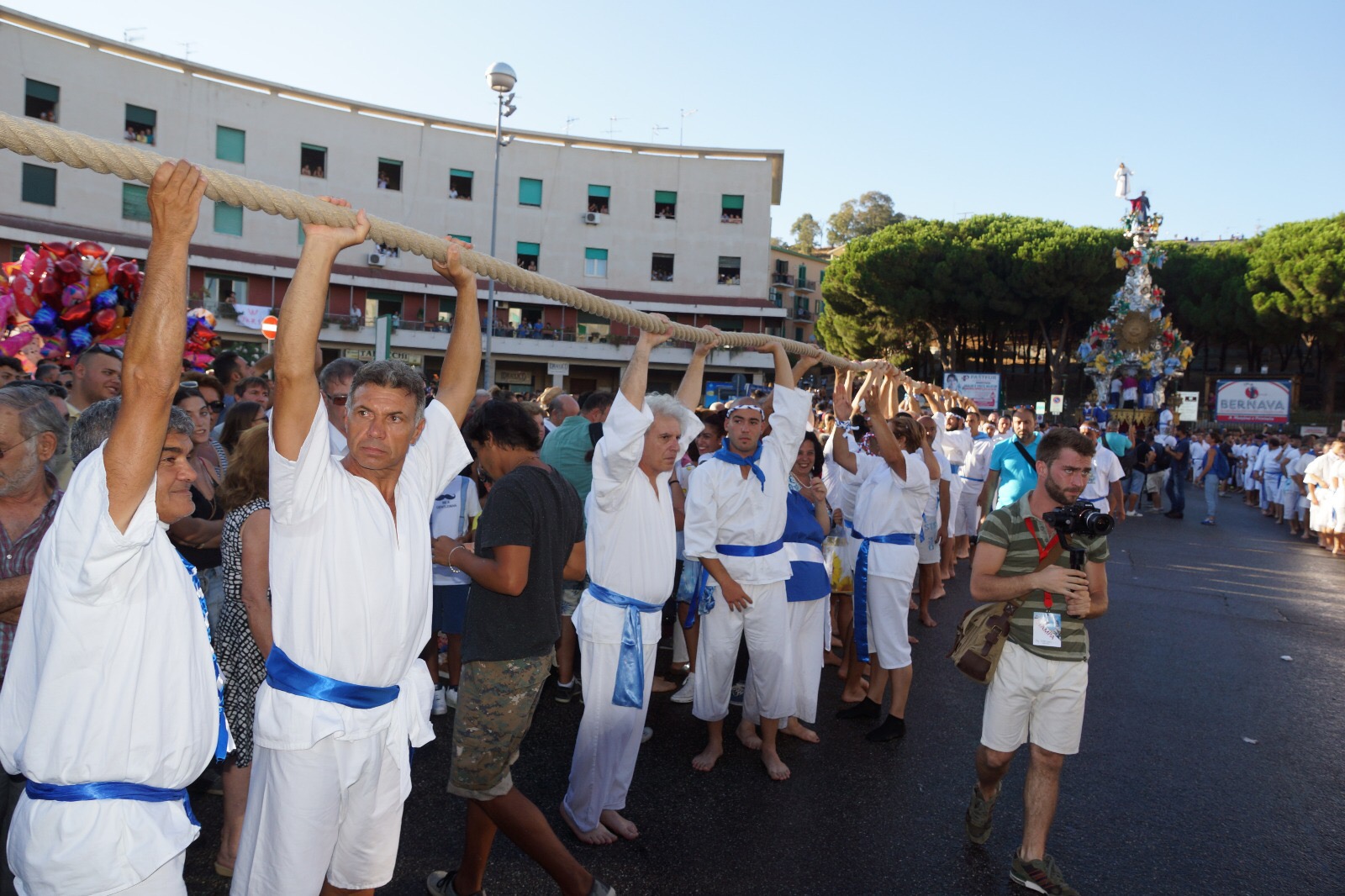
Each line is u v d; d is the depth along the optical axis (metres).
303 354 2.00
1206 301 45.31
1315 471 14.31
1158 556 13.20
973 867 3.70
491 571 2.99
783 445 4.61
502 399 3.49
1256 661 7.29
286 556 2.13
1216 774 4.82
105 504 1.72
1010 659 3.59
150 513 1.77
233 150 35.94
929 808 4.25
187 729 1.93
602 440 3.70
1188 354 39.62
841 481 7.20
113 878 1.79
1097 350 40.88
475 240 41.12
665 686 6.05
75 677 1.78
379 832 2.35
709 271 44.09
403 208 39.75
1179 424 38.53
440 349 39.12
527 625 3.08
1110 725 5.59
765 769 4.64
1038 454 3.67
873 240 43.62
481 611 3.08
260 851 2.14
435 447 2.54
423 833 3.81
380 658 2.21
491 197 41.38
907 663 5.15
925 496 5.27
